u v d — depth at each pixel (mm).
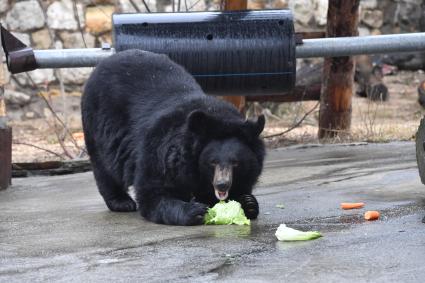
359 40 14047
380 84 26344
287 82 13516
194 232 8984
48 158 18391
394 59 30547
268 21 13398
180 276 7023
